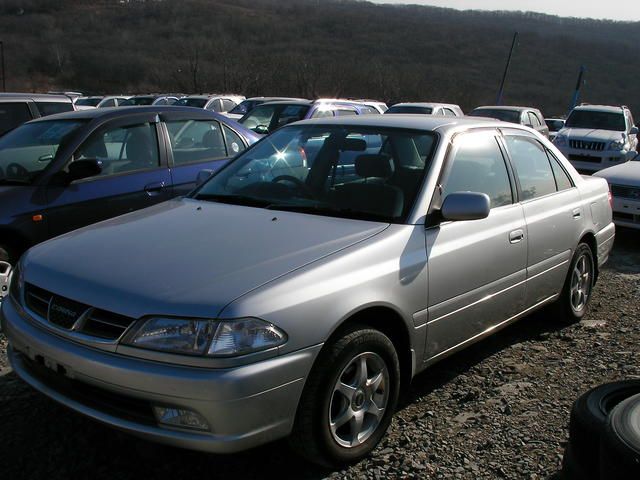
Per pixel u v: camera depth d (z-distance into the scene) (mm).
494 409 3816
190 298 2771
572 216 5012
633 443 2195
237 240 3299
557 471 3162
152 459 3229
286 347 2805
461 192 3629
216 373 2650
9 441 3342
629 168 9219
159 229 3545
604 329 5273
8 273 5172
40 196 5383
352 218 3617
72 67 54406
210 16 104875
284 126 4711
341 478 3092
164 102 24078
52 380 3078
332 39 95375
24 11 98938
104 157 5922
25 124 6355
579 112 17469
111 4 109375
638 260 7973
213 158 6773
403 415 3736
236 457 3264
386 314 3332
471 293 3871
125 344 2756
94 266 3117
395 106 18078
